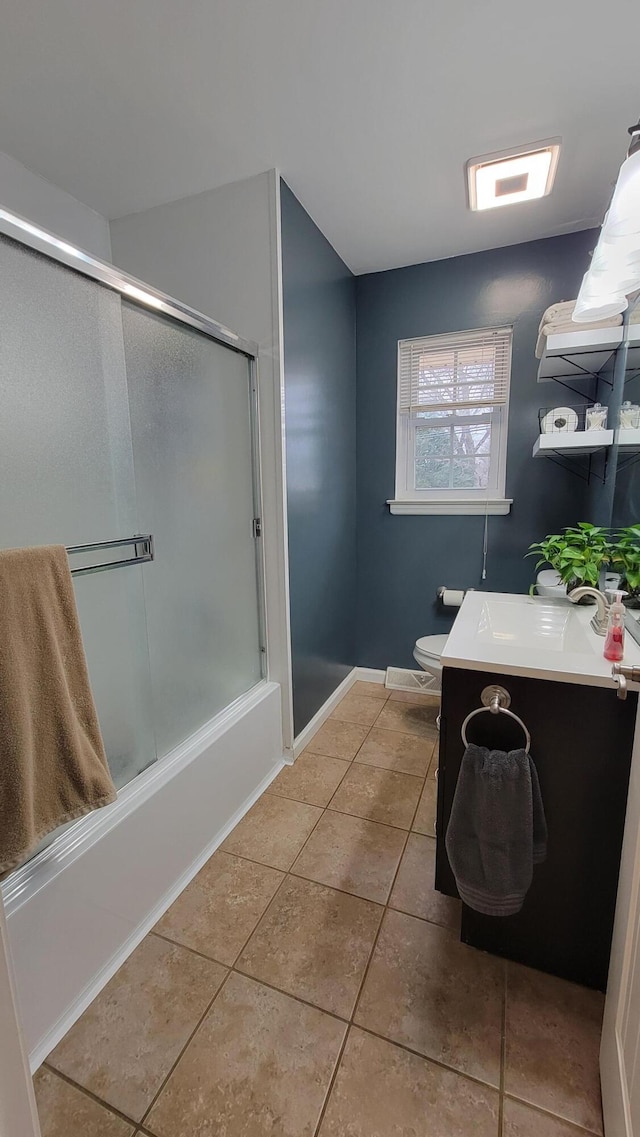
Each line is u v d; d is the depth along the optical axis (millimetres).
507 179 1765
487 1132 902
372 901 1416
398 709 2639
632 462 1564
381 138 1564
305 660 2246
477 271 2373
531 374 2363
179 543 1683
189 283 1921
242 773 1817
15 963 983
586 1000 1137
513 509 2496
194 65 1282
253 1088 972
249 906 1404
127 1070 1005
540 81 1345
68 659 1061
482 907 1077
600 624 1385
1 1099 517
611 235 1050
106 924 1200
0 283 1133
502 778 1039
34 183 1744
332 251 2283
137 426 1511
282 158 1660
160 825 1387
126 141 1575
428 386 2588
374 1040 1055
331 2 1114
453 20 1163
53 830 1029
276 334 1814
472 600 1839
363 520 2852
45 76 1311
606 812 1076
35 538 1253
